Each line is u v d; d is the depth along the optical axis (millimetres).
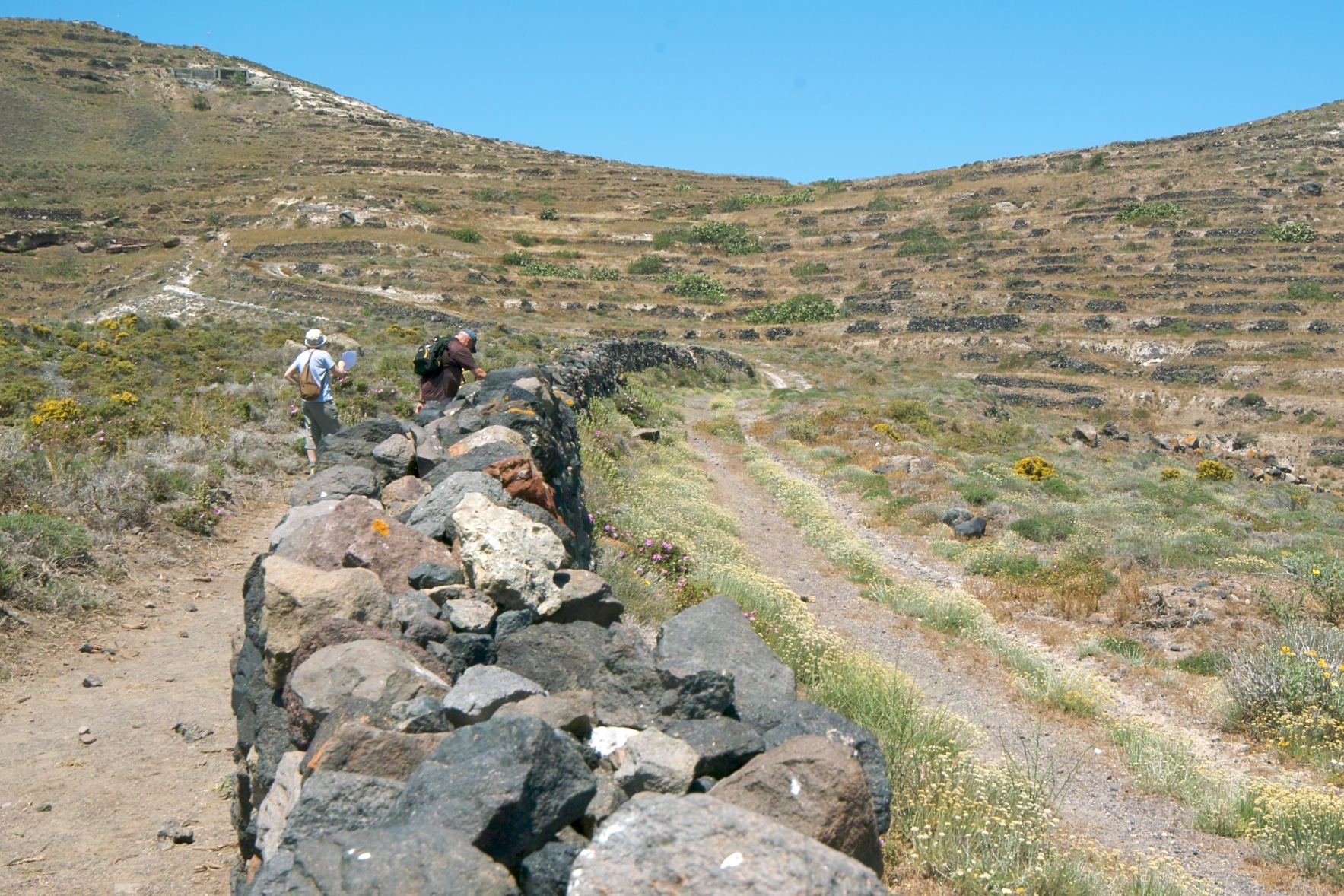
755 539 15812
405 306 75312
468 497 5180
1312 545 17969
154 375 21750
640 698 4008
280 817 3287
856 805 3201
